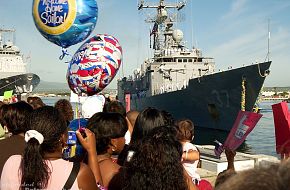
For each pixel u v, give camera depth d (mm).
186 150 4406
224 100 22672
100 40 5719
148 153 2412
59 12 5789
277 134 4945
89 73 5586
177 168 2400
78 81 5738
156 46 33719
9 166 2756
